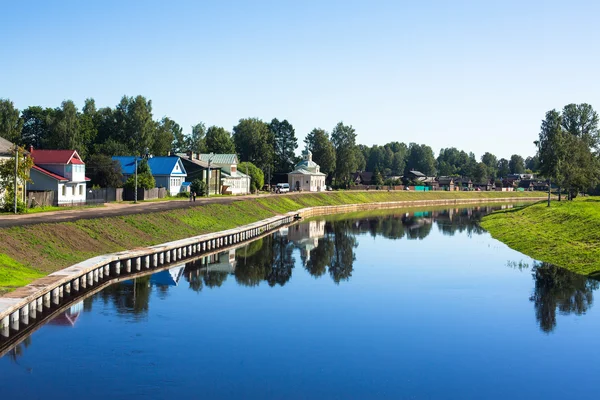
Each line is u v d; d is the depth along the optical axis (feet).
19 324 100.73
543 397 78.38
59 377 80.79
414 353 94.89
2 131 423.64
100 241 174.70
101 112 517.14
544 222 289.74
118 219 201.05
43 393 75.41
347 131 633.20
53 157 258.78
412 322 113.70
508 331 108.06
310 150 620.08
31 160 210.79
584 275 166.09
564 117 502.38
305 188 557.74
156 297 130.52
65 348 92.68
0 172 202.59
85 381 79.61
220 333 103.40
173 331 103.76
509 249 227.61
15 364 85.51
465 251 220.64
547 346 99.50
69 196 259.80
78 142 437.17
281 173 608.19
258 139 603.67
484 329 109.29
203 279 154.51
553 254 201.26
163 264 178.81
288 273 167.32
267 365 87.66
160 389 77.46
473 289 146.00
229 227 267.59
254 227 264.52
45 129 460.14
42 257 142.41
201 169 402.93
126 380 80.18
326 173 619.67
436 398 77.30
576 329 109.81
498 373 86.69
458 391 79.77
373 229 307.37
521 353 95.76
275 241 247.70
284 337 102.06
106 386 78.07
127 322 108.58
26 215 192.03
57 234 160.76
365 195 580.30
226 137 615.98
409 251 219.61
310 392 77.97
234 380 81.30
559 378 85.10
